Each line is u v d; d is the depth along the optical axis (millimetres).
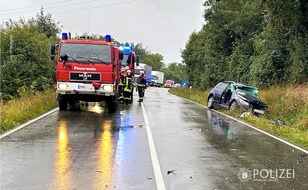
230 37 37906
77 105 19734
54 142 9578
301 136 11703
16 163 7457
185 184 6469
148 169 7340
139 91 24062
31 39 25078
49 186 6125
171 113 17688
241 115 16859
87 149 8891
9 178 6492
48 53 25797
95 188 6098
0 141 9539
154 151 8938
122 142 9891
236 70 34250
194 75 52594
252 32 33219
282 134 12344
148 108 19859
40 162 7578
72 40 16203
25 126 12031
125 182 6465
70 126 12320
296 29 22719
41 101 17156
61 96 16578
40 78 24812
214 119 15945
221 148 9648
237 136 11656
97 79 15938
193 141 10453
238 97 18219
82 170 7098
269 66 26188
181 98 32406
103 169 7215
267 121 15055
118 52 17531
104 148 9062
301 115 16344
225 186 6438
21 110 14109
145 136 10922
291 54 24500
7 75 23828
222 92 20062
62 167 7262
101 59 16000
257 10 32031
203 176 6988
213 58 40719
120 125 12969
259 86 26906
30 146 9016
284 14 21969
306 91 20609
